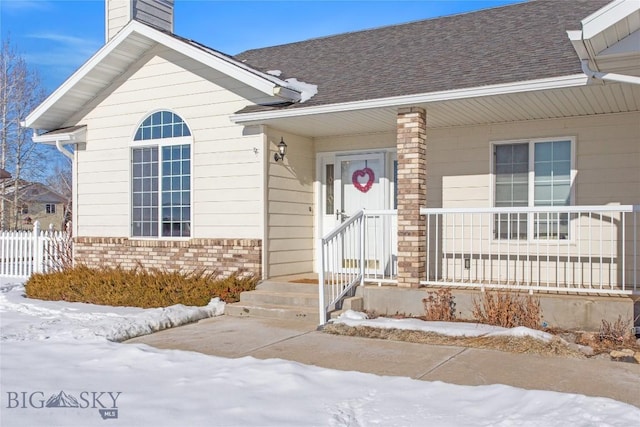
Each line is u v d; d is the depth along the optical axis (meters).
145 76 11.30
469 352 6.54
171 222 11.06
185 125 10.87
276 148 10.37
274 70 11.56
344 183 11.25
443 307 8.12
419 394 5.03
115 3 12.64
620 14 5.39
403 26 12.47
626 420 4.23
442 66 9.30
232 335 7.65
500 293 7.80
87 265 11.89
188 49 10.13
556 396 4.80
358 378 5.51
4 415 4.60
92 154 11.94
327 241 8.26
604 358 6.25
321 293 8.09
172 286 9.77
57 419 4.52
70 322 8.63
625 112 8.81
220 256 10.35
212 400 4.93
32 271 13.61
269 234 10.15
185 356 6.44
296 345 7.02
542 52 8.62
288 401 4.88
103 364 6.13
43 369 5.94
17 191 31.52
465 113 8.99
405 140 8.65
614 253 8.84
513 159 9.66
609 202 8.91
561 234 9.26
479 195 9.83
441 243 10.17
